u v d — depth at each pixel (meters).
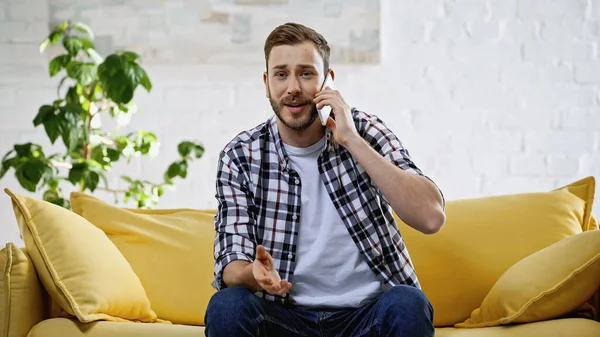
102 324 2.35
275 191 2.26
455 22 4.01
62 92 3.99
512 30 4.01
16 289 2.39
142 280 2.72
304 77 2.20
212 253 2.78
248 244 2.18
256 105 4.00
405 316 1.94
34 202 2.59
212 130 4.00
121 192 3.93
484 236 2.77
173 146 4.00
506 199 2.90
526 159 3.99
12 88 3.98
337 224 2.23
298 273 2.20
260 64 4.00
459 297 2.69
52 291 2.42
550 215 2.82
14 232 3.96
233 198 2.25
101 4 3.99
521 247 2.74
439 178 4.00
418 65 4.01
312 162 2.28
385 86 4.00
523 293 2.38
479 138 4.00
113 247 2.66
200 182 4.00
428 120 4.00
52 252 2.46
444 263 2.72
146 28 3.98
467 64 4.01
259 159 2.29
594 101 3.99
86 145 3.52
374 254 2.20
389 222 2.28
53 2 3.99
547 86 3.99
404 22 4.01
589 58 3.99
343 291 2.21
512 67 4.00
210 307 1.99
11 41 3.98
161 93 4.00
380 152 2.27
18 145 3.39
